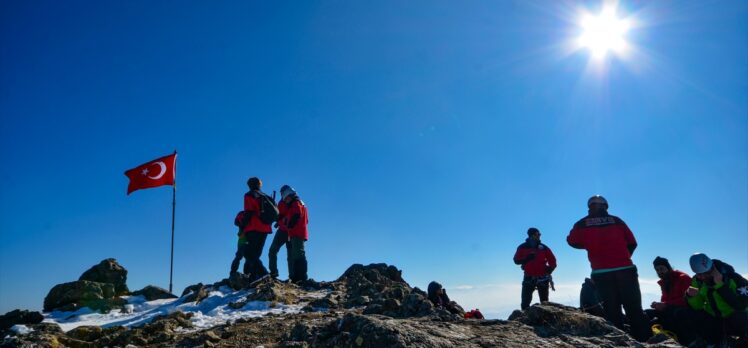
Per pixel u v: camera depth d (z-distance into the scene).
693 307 7.25
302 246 12.90
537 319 6.43
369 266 14.76
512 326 6.27
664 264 8.23
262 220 12.27
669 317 7.73
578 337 5.92
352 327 5.62
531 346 5.48
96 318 10.77
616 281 7.37
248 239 12.26
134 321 9.54
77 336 7.84
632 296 7.26
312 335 6.10
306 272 12.92
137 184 14.30
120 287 13.62
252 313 9.38
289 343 5.81
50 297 12.16
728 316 6.85
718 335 7.08
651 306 7.96
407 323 5.83
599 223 7.64
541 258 11.59
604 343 5.75
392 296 9.77
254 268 12.48
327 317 8.14
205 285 12.84
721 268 7.02
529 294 11.67
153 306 11.81
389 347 4.98
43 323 8.47
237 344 6.63
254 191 12.45
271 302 10.14
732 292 6.79
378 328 5.24
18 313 9.58
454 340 5.44
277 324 7.61
